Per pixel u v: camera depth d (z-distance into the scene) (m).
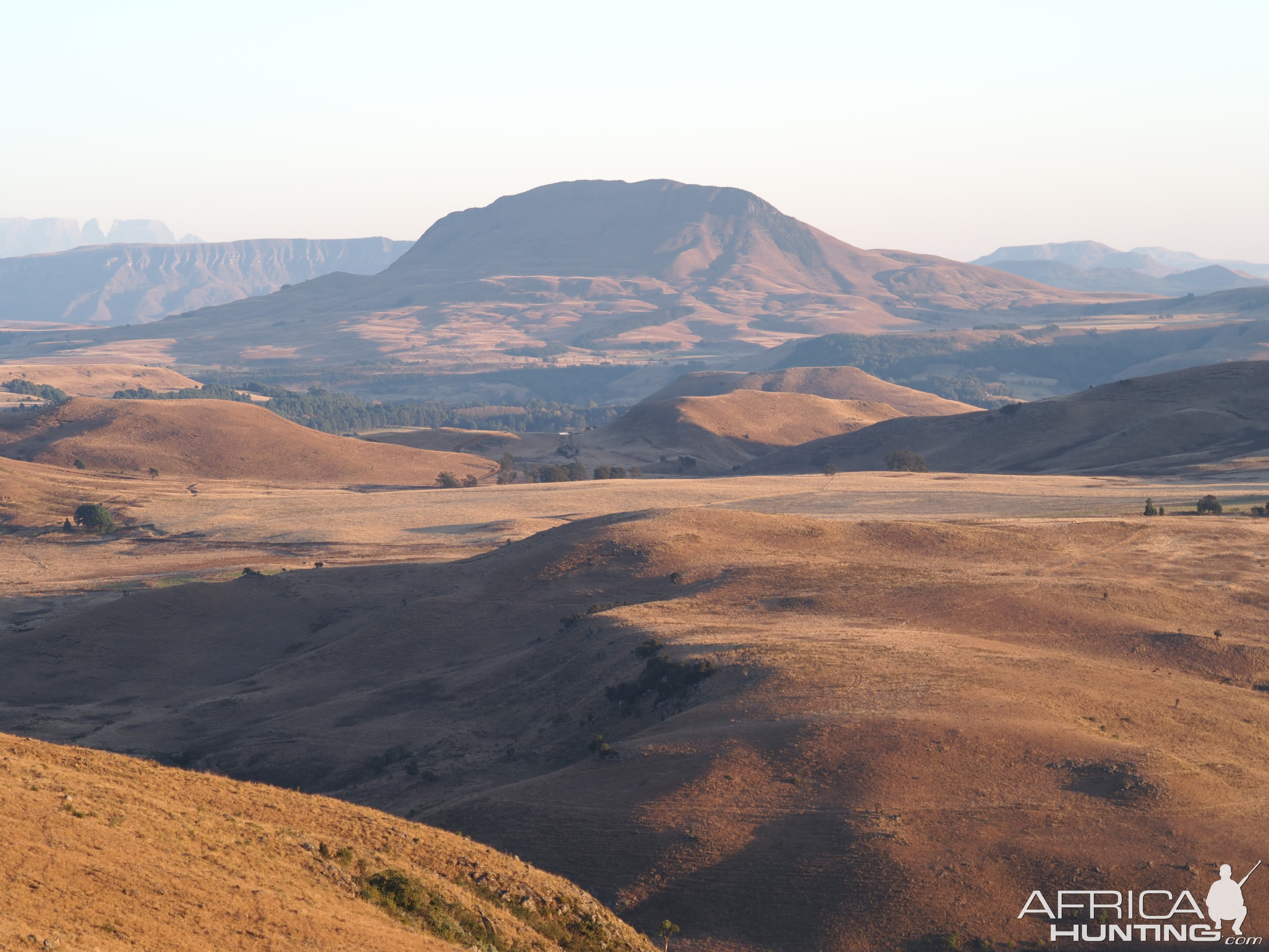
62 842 23.41
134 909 21.95
